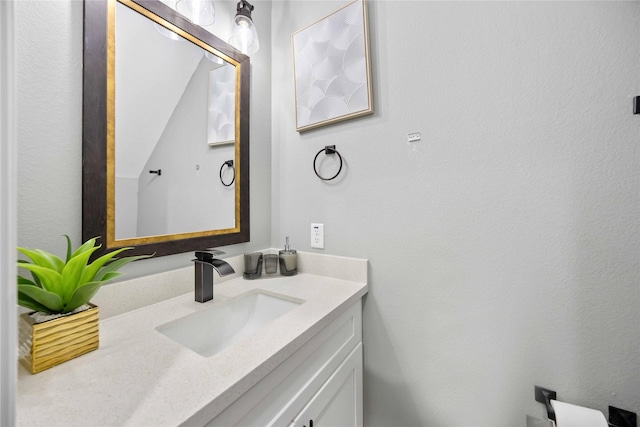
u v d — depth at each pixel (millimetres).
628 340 732
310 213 1304
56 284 589
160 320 799
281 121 1391
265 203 1390
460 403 983
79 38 751
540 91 829
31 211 674
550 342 832
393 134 1084
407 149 1056
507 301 892
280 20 1392
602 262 758
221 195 1156
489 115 906
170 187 970
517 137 864
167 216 962
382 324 1130
